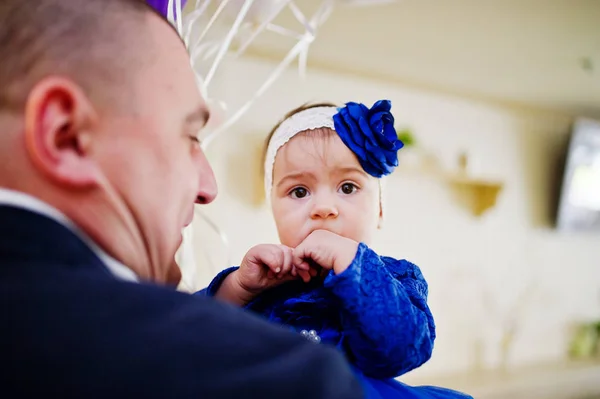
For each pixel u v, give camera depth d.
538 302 3.43
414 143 2.99
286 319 0.76
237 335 0.42
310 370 0.41
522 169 3.45
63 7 0.49
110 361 0.38
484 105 3.34
